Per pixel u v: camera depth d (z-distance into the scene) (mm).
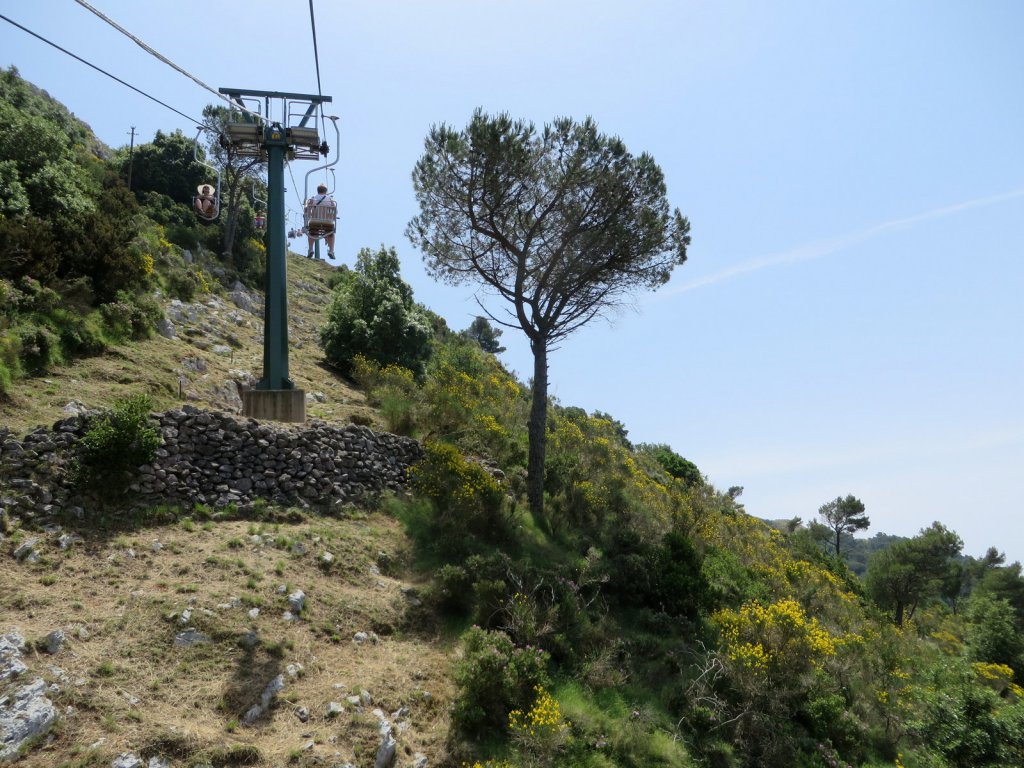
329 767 6230
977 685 12547
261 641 7680
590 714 8641
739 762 9305
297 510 11133
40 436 9133
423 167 15047
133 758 5586
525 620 9688
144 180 30359
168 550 8891
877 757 11531
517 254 15422
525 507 14430
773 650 11195
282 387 12289
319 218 12508
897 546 42750
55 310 12945
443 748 7246
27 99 29594
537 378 15297
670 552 13969
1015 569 54469
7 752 5297
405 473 13812
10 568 7477
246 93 12094
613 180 14672
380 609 9438
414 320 22359
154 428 10117
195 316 19016
